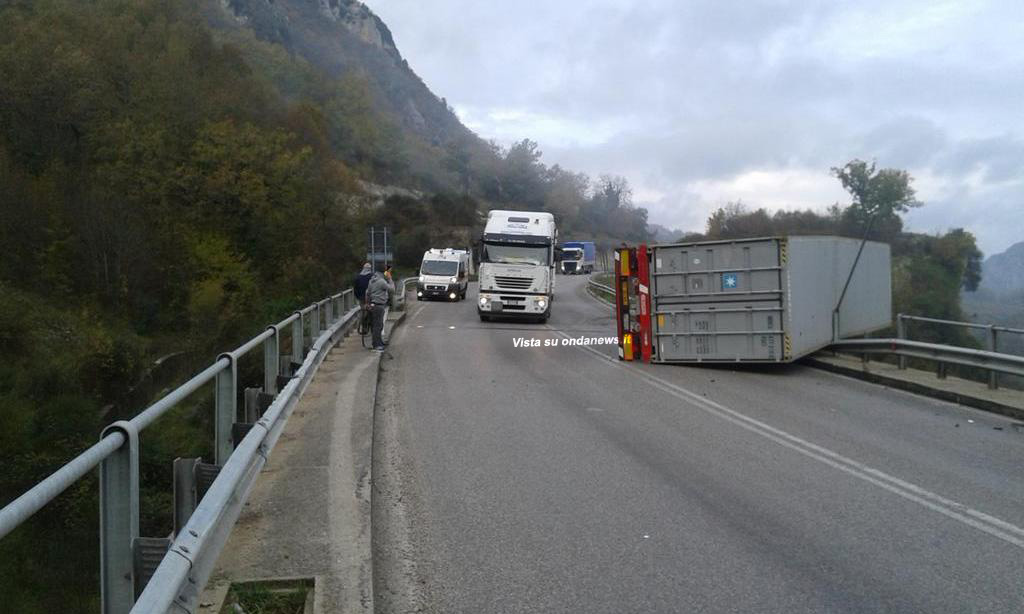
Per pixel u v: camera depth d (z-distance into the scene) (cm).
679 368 1795
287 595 521
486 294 2997
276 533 637
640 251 1845
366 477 799
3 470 1523
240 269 4531
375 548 649
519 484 834
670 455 970
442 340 2358
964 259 3325
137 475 424
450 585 575
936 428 1173
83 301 4003
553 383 1545
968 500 797
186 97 5431
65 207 4309
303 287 4497
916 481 866
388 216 8806
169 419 1476
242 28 10381
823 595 557
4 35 5156
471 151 12975
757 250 1723
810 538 676
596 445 1017
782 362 1702
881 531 697
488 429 1107
